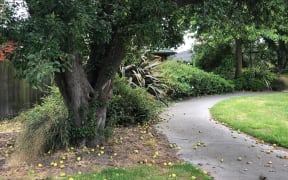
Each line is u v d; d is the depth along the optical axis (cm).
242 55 2331
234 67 2205
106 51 618
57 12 457
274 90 1994
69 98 600
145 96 990
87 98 616
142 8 511
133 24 530
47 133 591
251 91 1928
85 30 478
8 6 462
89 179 464
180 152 635
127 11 506
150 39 568
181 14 643
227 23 664
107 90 644
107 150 614
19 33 462
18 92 1045
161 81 1337
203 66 2289
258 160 590
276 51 2420
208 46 2238
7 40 486
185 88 1477
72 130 607
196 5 607
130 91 953
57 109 685
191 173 500
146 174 488
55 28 442
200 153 630
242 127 855
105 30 509
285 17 730
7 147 654
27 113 854
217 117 1005
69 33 459
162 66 1521
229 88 1819
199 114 1074
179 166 535
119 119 864
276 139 726
